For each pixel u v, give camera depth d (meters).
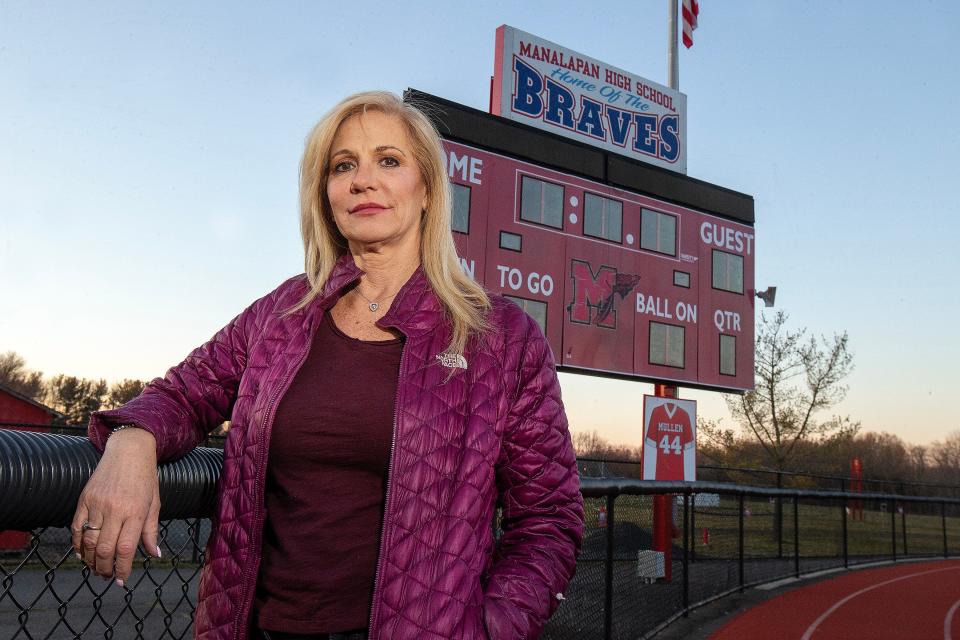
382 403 1.24
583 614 4.50
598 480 4.68
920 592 10.37
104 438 1.19
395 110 1.44
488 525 1.25
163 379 1.35
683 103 11.13
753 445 20.42
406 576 1.15
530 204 8.88
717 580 8.68
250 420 1.26
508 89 9.34
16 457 1.14
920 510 20.38
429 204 1.45
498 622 1.16
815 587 10.27
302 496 1.22
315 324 1.33
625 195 9.80
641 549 6.13
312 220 1.49
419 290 1.36
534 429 1.33
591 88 10.12
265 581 1.20
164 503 1.40
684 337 10.07
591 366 9.12
